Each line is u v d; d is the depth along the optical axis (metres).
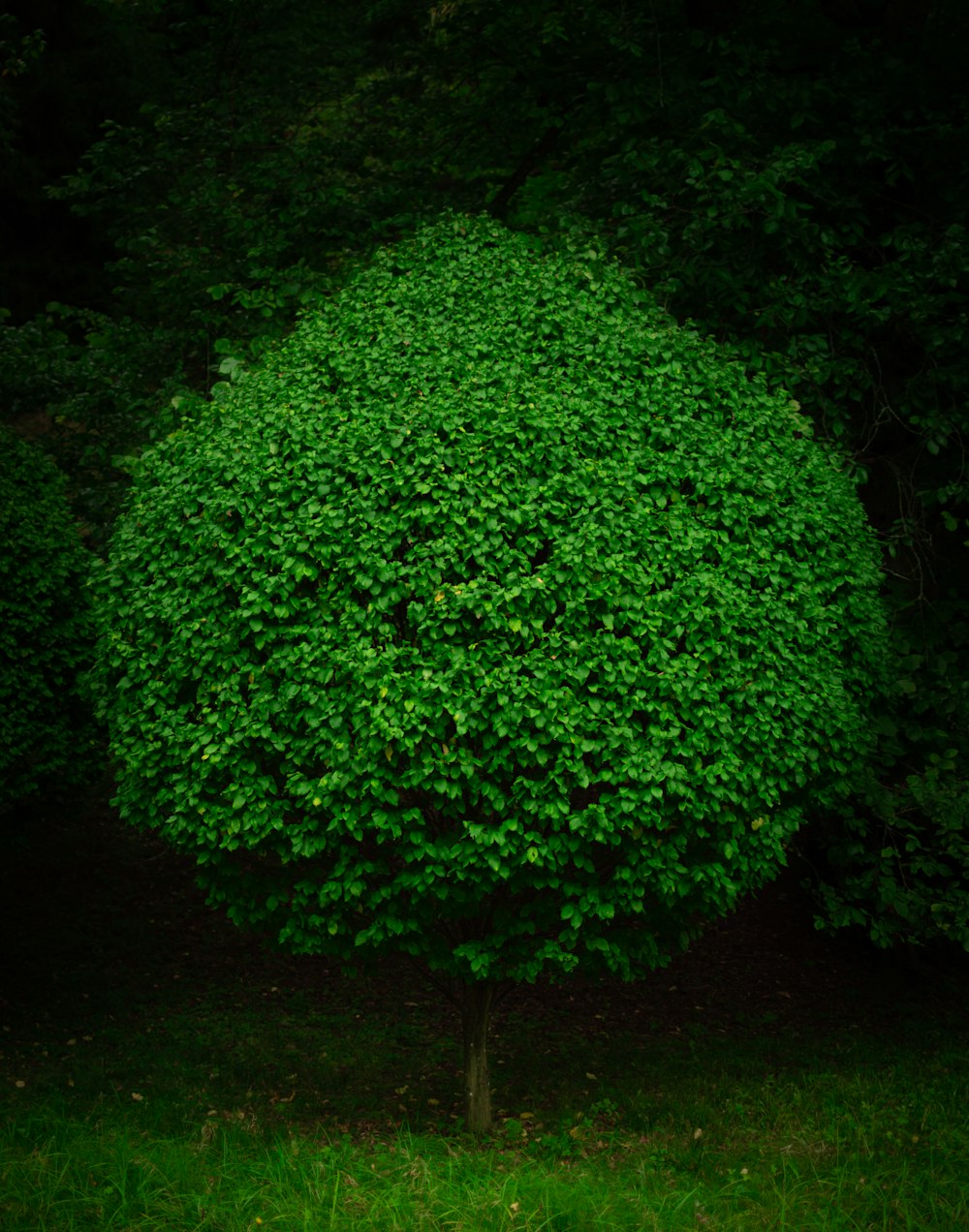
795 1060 7.59
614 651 5.21
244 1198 5.00
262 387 5.99
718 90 8.48
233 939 9.63
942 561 8.77
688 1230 4.86
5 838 7.82
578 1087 6.95
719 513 5.75
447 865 5.20
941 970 9.38
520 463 5.43
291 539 5.28
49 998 8.29
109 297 15.73
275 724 5.31
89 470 9.49
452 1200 5.04
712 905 5.73
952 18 9.01
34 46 12.58
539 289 6.33
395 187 9.78
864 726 6.29
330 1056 7.48
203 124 10.20
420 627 5.10
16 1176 5.06
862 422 8.70
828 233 7.82
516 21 10.39
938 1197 5.20
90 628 7.50
